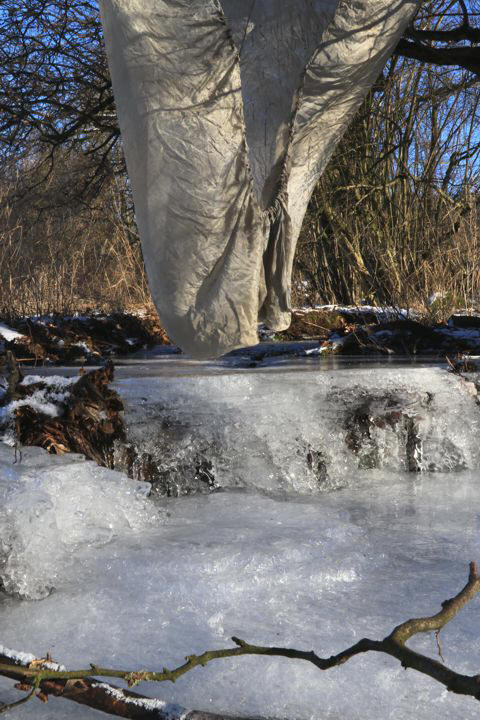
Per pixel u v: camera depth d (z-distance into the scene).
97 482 2.48
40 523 2.10
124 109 2.74
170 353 6.90
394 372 3.53
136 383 3.14
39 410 2.86
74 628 1.77
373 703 1.44
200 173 2.72
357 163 12.17
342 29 3.02
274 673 1.55
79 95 10.26
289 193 3.08
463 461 3.60
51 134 10.35
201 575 2.04
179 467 3.04
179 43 2.66
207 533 2.40
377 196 12.05
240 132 2.73
